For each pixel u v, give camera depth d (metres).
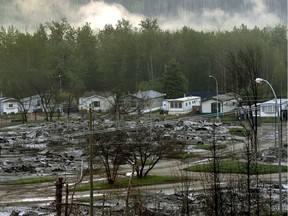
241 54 90.81
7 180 40.94
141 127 53.22
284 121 72.94
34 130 74.31
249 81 63.97
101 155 40.91
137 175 39.50
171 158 48.06
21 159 51.09
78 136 61.62
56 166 46.97
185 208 27.56
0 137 67.25
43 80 112.38
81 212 29.05
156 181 38.16
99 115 86.62
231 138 56.41
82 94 111.31
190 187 34.19
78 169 44.84
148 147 40.47
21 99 105.81
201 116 83.94
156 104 97.81
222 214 24.72
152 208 29.03
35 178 41.41
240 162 39.34
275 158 46.19
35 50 121.38
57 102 99.19
